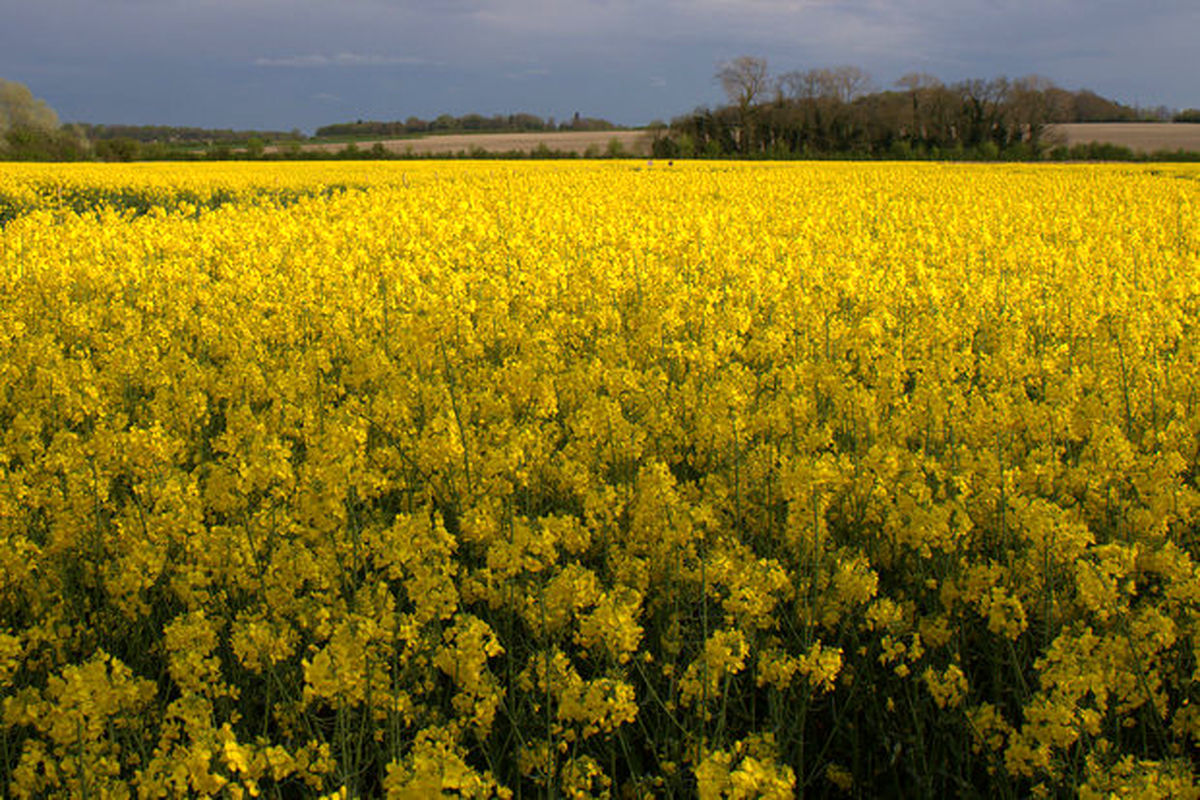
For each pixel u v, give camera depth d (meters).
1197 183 30.33
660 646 4.32
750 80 79.06
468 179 33.72
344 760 3.40
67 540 4.68
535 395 6.79
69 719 3.24
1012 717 4.02
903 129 77.31
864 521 5.04
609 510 4.82
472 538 4.54
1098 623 4.14
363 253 13.07
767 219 20.53
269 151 80.81
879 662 4.19
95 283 11.07
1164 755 3.45
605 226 17.00
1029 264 13.73
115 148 65.75
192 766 2.99
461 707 3.61
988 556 4.93
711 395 5.86
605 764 3.87
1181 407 6.46
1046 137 75.94
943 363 7.63
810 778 3.70
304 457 6.32
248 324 9.40
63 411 6.52
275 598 4.16
